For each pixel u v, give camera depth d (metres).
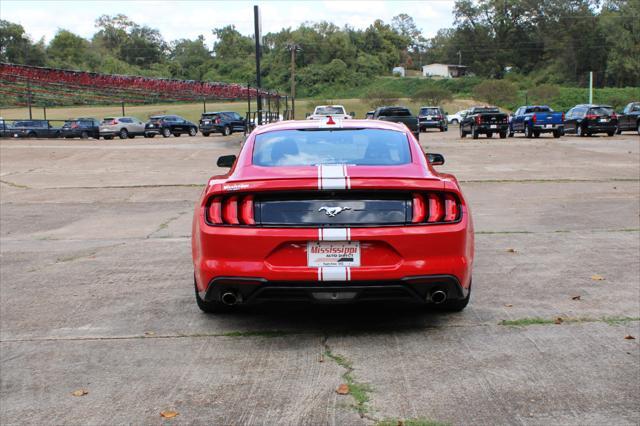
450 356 4.18
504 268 6.45
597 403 3.47
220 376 3.93
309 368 4.03
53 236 8.79
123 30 147.38
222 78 126.88
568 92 87.00
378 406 3.48
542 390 3.64
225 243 4.34
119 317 5.11
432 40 177.50
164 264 6.91
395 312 5.14
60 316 5.15
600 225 8.73
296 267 4.29
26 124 39.84
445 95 82.69
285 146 5.05
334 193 4.29
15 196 13.24
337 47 126.50
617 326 4.69
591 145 24.22
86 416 3.44
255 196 4.34
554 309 5.11
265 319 5.03
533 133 31.38
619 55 97.12
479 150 22.95
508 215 9.73
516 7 131.62
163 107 89.19
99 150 25.81
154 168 18.50
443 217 4.37
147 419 3.38
